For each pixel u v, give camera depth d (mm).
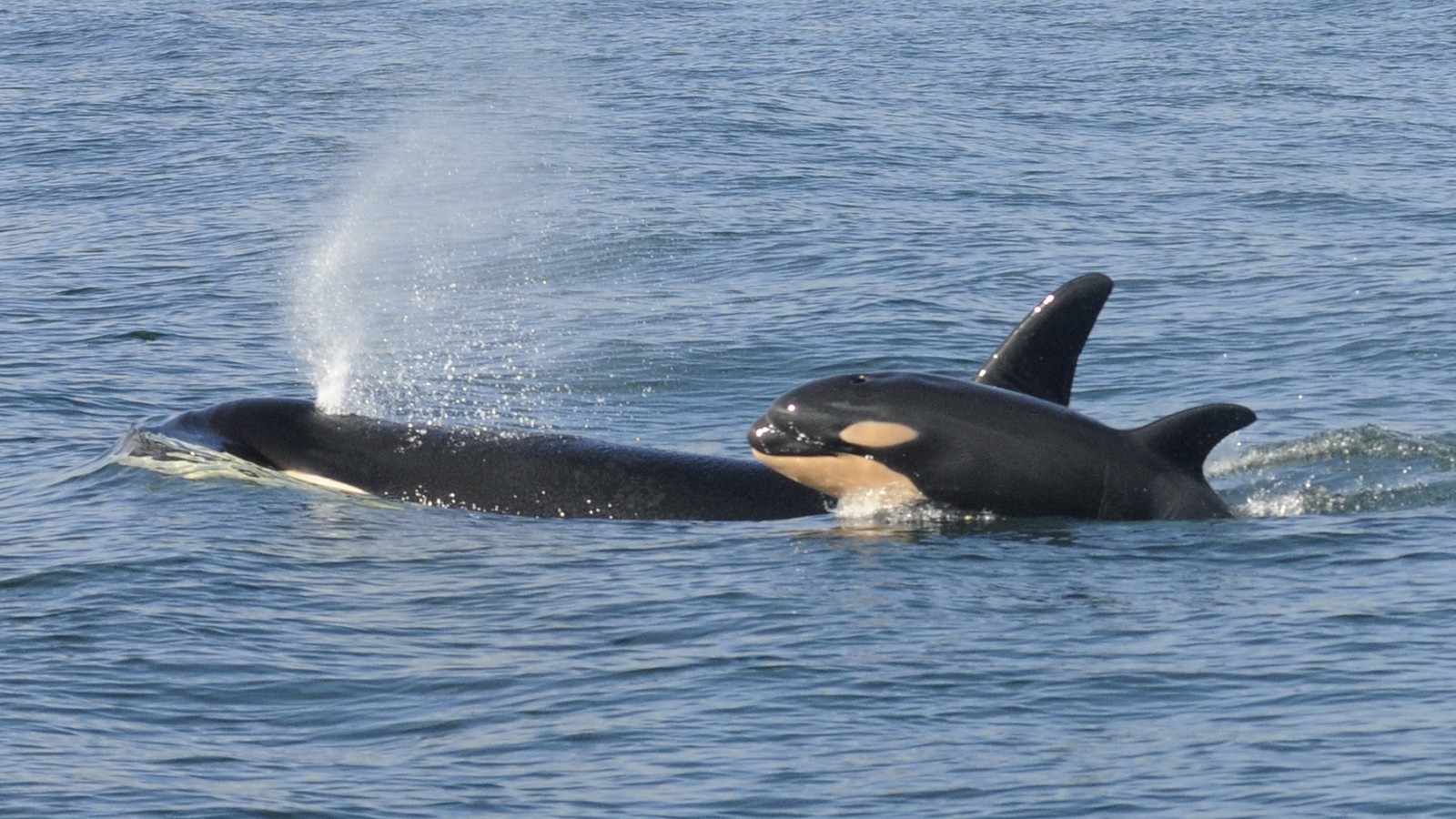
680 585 49688
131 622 46781
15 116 172000
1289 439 66875
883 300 95688
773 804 36125
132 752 39062
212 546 53406
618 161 146125
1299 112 175500
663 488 58688
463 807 36188
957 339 87938
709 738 39281
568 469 59375
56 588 49656
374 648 45281
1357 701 39750
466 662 44156
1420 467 61031
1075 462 54688
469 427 61625
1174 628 44812
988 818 35250
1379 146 155875
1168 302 94875
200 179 140625
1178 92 188875
